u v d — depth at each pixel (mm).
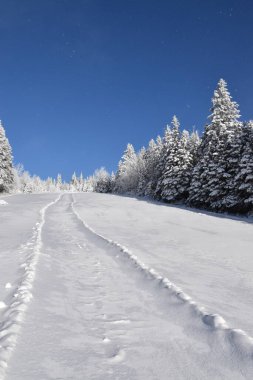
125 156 99062
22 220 22484
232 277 8523
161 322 4973
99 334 4438
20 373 3279
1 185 62531
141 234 18031
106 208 36625
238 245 15258
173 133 54625
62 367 3482
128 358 3754
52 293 6148
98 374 3377
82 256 10578
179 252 12430
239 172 36938
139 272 8250
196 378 3332
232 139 40312
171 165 53312
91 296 6250
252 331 4578
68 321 4828
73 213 29562
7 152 63969
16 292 5848
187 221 27766
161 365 3605
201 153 46875
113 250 11656
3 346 3727
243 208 37594
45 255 9578
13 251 10438
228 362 3662
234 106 43219
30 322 4590
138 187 77188
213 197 40562
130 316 5211
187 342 4238
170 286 6598
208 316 4859
